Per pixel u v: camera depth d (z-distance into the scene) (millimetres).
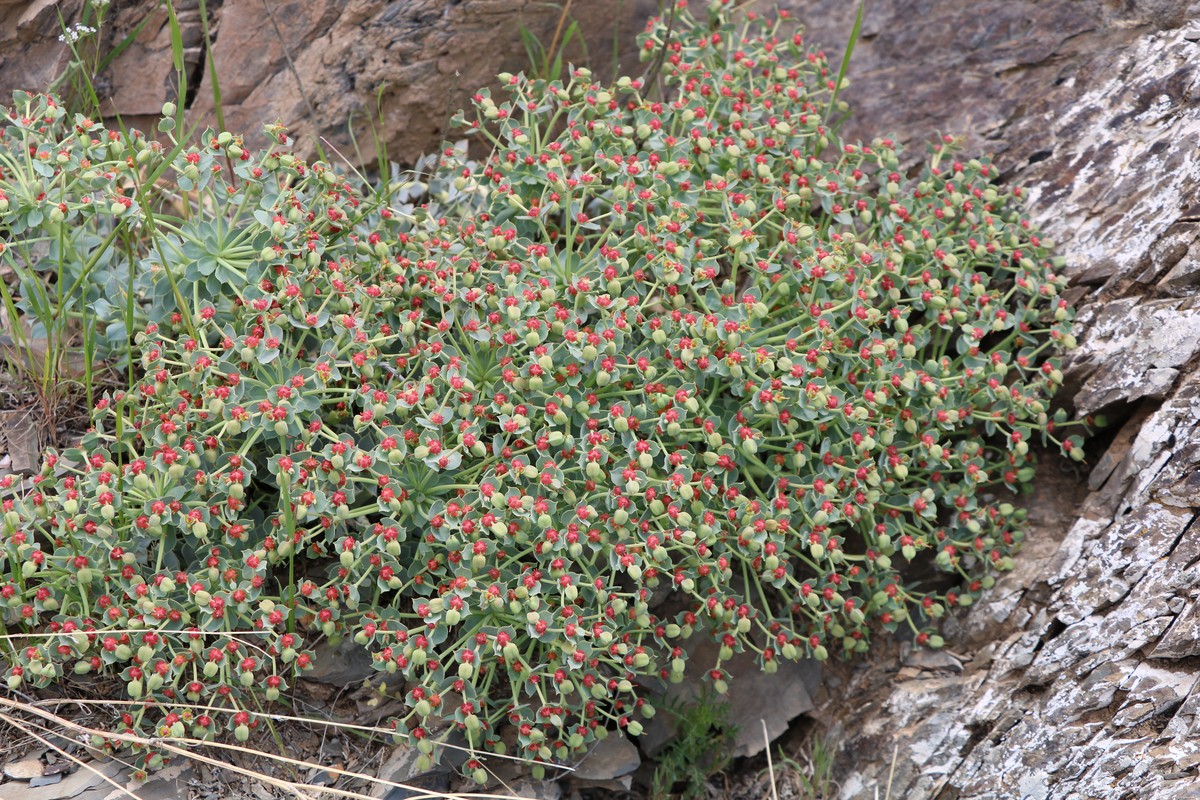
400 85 4113
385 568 2939
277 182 3307
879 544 3352
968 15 4289
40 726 2877
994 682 3363
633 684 3418
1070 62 4086
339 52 4062
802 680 3686
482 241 3359
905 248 3518
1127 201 3715
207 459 2963
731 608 3227
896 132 4227
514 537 3008
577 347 3061
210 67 3521
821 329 3268
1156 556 3184
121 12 3969
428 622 2896
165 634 2875
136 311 3324
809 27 4492
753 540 3109
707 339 3191
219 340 3258
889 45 4371
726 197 3414
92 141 3242
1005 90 4156
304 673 3182
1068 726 3086
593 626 3014
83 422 3365
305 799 2854
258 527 3150
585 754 3367
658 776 3518
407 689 3275
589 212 3752
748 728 3598
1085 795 2928
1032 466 3727
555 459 3146
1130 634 3115
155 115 4062
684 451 3102
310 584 2945
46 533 2896
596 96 3549
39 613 3041
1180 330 3396
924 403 3482
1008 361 3559
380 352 3316
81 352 3398
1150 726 2920
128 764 2934
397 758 3148
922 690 3484
